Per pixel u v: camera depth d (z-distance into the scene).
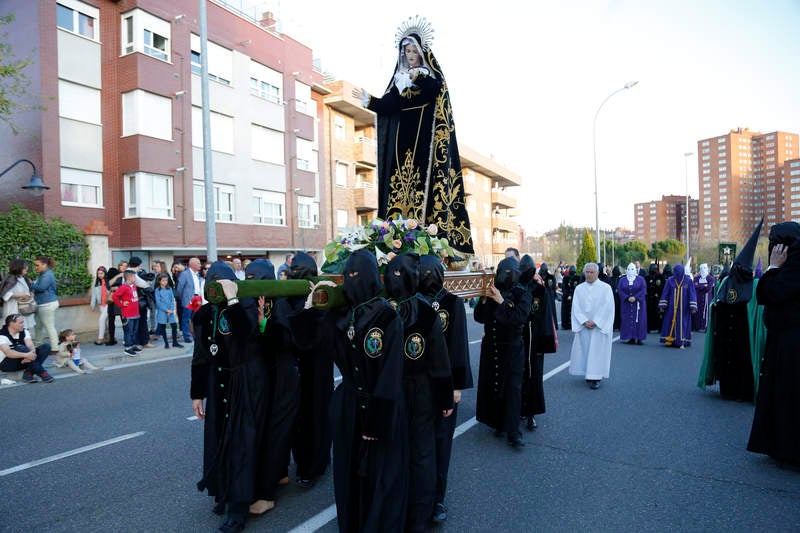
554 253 67.44
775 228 5.05
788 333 4.84
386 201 6.62
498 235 51.28
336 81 28.72
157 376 8.87
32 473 4.74
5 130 17.00
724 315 7.34
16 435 5.80
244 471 3.62
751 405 7.03
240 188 22.56
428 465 3.40
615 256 69.31
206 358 3.81
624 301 12.76
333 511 4.02
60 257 13.12
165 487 4.44
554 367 9.80
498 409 5.50
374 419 3.02
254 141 23.48
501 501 4.14
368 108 6.57
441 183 6.21
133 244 18.36
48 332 10.27
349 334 3.24
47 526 3.76
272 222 24.39
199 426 6.12
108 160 18.25
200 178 20.72
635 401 7.24
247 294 3.69
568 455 5.16
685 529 3.68
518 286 5.42
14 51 16.67
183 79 19.70
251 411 3.72
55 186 16.72
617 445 5.45
